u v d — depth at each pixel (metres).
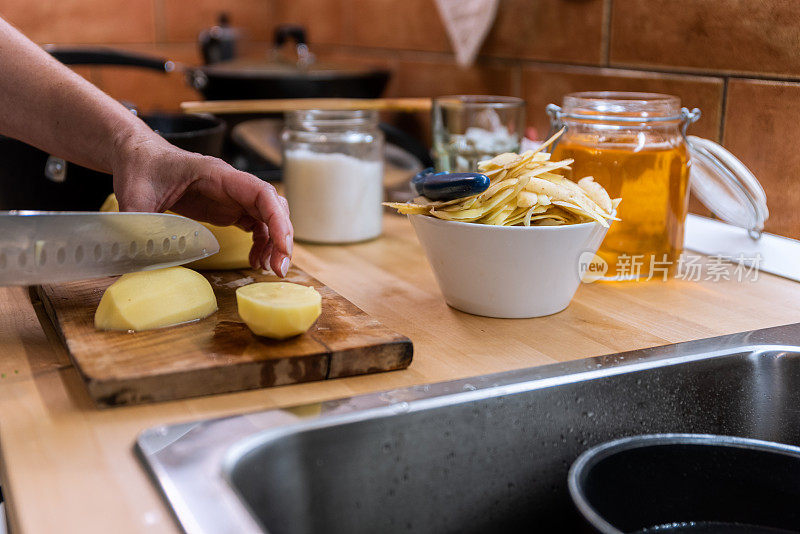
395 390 0.57
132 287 0.65
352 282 0.84
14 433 0.52
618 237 0.81
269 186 0.71
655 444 0.55
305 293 0.64
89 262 0.65
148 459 0.48
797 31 0.81
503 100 1.09
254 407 0.57
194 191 0.76
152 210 0.72
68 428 0.53
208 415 0.55
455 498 0.57
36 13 1.72
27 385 0.59
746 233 0.92
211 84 1.38
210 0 1.89
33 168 0.94
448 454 0.56
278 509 0.51
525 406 0.58
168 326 0.65
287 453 0.51
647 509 0.56
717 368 0.65
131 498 0.45
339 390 0.59
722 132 0.92
